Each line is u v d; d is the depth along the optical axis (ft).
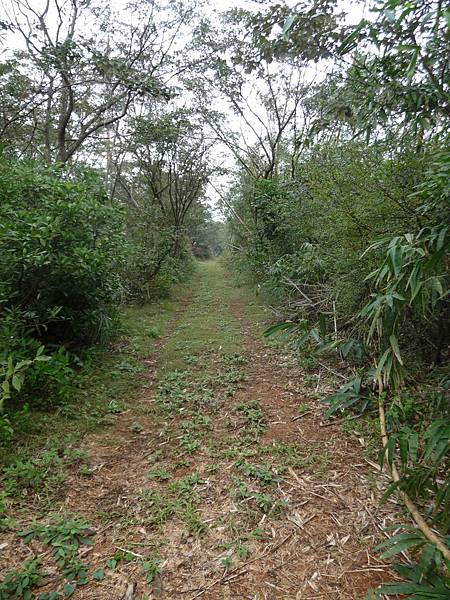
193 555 7.70
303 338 9.29
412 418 11.26
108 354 19.62
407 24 9.14
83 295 17.21
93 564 7.53
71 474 10.29
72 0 30.96
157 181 53.21
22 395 13.16
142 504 9.20
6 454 10.63
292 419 13.02
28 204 16.58
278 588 6.95
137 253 33.99
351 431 11.81
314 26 13.14
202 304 36.52
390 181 12.38
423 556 5.99
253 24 14.39
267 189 31.96
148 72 31.73
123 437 12.32
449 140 9.89
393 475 8.54
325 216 16.78
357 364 15.40
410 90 9.84
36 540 8.03
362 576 7.09
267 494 9.37
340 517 8.57
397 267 6.65
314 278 19.86
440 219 8.78
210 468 10.41
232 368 17.84
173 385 16.12
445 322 12.85
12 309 14.08
